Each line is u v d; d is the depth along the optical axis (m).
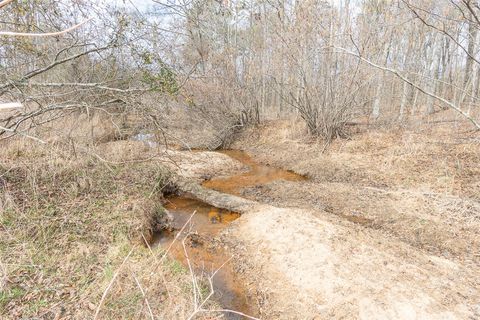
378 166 8.52
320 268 4.35
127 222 5.41
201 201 7.43
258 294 4.32
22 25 4.15
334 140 10.95
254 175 9.55
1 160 6.27
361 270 4.23
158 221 6.22
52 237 4.57
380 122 12.05
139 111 6.20
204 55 10.67
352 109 10.77
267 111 17.78
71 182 6.21
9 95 4.85
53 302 3.41
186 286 4.15
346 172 8.61
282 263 4.66
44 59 5.59
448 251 4.99
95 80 6.74
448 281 4.07
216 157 10.87
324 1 9.28
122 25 4.88
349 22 9.20
